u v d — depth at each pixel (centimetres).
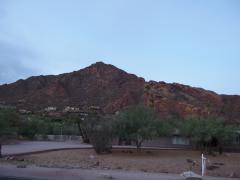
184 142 6500
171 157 4775
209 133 5541
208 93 14875
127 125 5116
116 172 2377
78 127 8300
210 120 5828
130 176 2162
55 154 4294
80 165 3219
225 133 5628
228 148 6278
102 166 3281
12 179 1866
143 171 2780
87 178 1992
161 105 12350
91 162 3725
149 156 4784
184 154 5278
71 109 17612
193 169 3412
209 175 2728
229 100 15088
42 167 2564
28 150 4347
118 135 5166
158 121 5328
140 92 17762
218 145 5684
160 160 4316
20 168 2409
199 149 5844
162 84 13950
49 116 13875
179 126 6462
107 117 5422
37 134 8181
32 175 2056
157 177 2162
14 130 6362
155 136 5306
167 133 5441
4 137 5656
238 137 6384
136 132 5159
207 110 12494
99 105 19075
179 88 14350
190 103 12812
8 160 3144
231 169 3578
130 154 4881
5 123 5481
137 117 5194
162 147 6519
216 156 5319
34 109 18938
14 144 5641
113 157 4438
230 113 13912
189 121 6028
